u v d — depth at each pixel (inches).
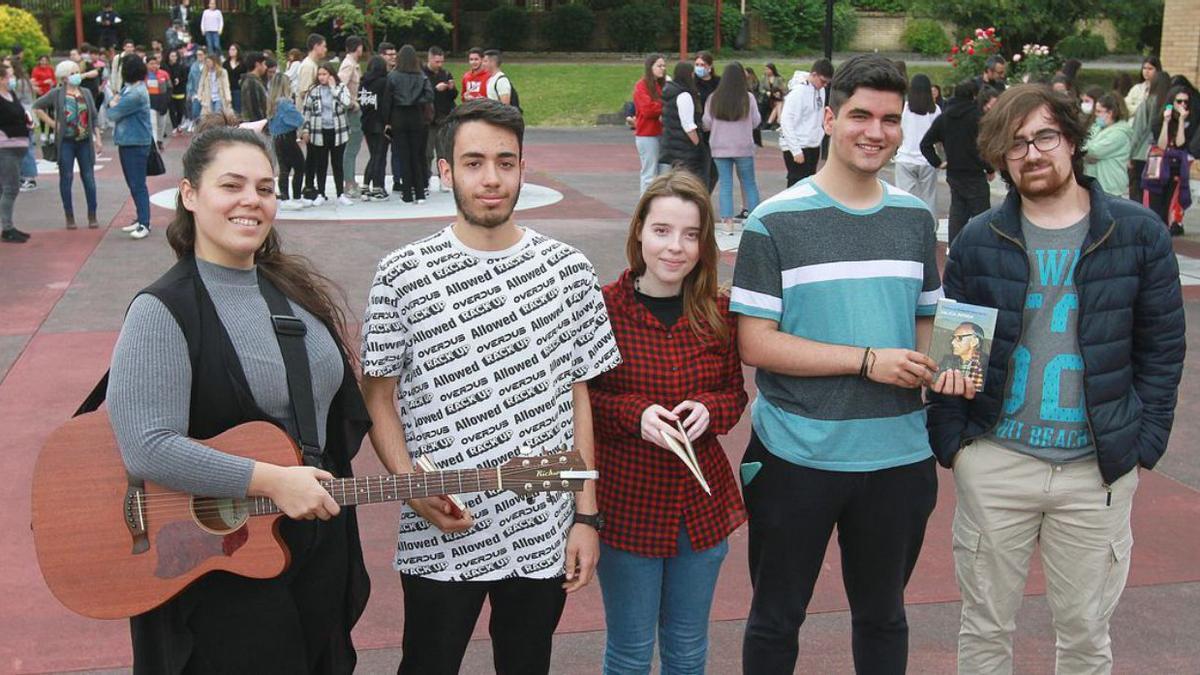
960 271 137.3
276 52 1359.5
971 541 139.2
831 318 129.9
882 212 131.8
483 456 118.2
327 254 446.0
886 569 135.2
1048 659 165.3
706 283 130.6
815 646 169.0
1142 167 521.0
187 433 107.6
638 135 571.2
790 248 130.0
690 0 1606.8
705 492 130.3
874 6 1683.1
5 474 229.5
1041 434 133.6
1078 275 129.9
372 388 121.7
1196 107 495.8
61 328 340.2
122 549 106.3
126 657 162.7
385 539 205.8
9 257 440.8
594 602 182.4
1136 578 190.4
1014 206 134.0
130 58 468.8
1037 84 131.3
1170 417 133.8
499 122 115.5
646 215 129.0
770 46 1569.9
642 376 129.0
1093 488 133.6
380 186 602.9
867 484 131.6
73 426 107.2
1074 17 1151.6
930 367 126.8
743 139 500.7
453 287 117.3
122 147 471.8
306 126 560.1
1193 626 174.6
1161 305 131.1
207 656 109.2
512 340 118.2
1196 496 227.6
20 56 899.4
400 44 1486.2
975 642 142.5
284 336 112.0
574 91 1237.1
